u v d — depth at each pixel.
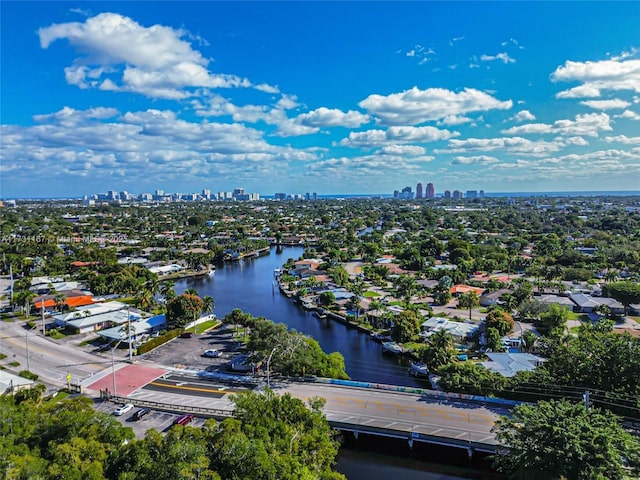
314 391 85.12
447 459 69.06
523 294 148.25
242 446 46.62
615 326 127.69
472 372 82.69
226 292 194.75
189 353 110.00
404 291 165.25
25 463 43.66
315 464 53.91
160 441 49.09
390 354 116.44
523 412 57.16
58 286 177.75
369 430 70.81
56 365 101.62
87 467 44.84
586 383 73.62
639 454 50.38
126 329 116.25
